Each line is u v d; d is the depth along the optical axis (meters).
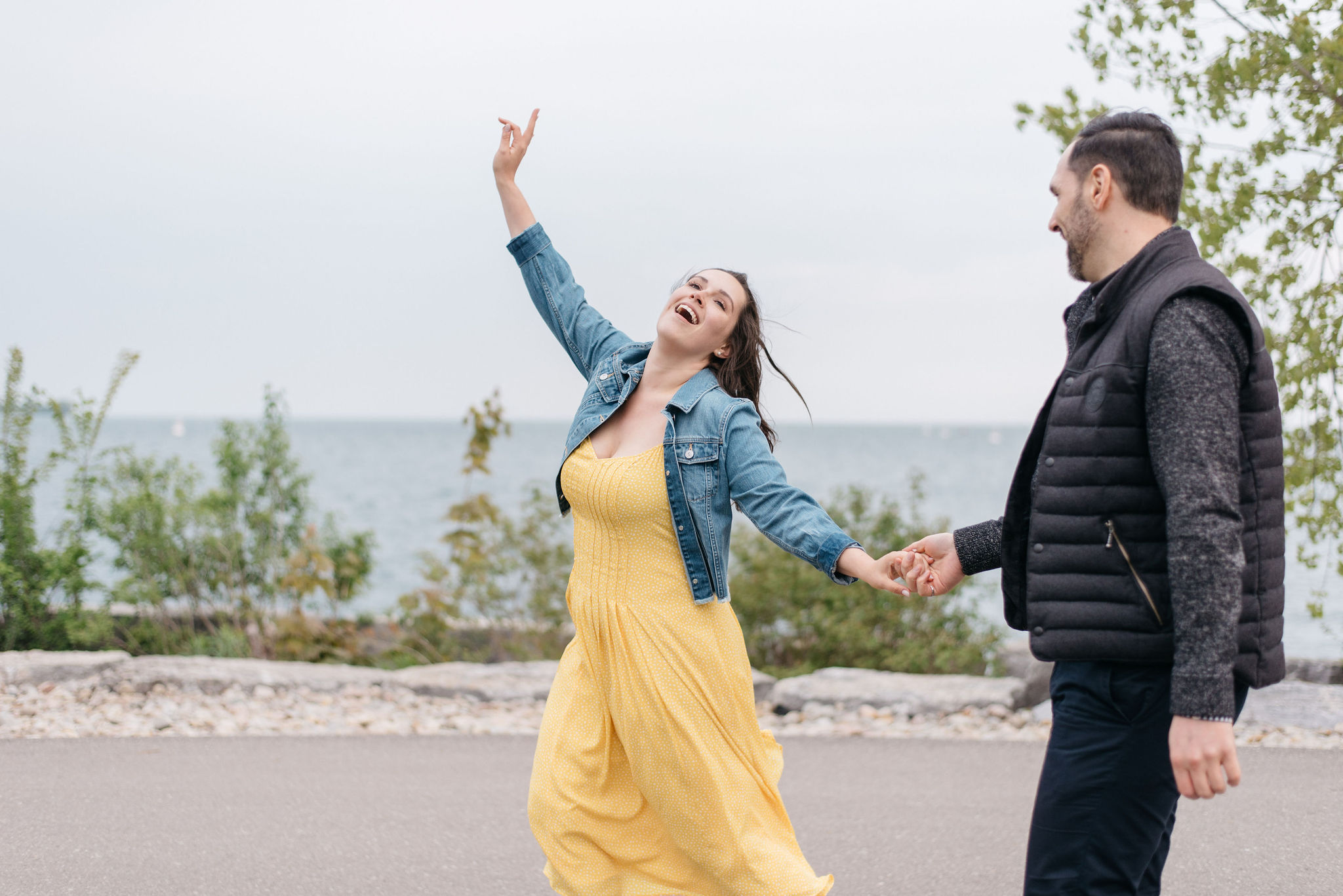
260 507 8.70
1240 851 4.30
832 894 3.93
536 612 8.56
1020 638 8.08
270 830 4.47
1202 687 2.05
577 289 3.62
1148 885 2.57
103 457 8.32
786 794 5.10
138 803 4.76
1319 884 3.98
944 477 61.81
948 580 2.94
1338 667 7.26
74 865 4.02
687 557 2.96
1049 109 6.30
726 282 3.18
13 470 8.06
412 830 4.52
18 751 5.50
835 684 6.86
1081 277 2.54
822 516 2.96
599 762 2.97
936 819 4.74
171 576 8.27
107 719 6.16
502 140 3.65
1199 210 6.24
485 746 5.86
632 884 2.96
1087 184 2.46
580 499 3.05
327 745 5.80
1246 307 2.23
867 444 180.38
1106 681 2.30
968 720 6.45
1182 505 2.12
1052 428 2.40
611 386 3.21
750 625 8.52
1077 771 2.33
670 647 2.91
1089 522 2.32
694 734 2.88
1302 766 5.42
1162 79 6.27
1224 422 2.15
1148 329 2.26
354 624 8.34
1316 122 6.14
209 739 5.86
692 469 2.98
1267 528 2.29
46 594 7.95
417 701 6.76
